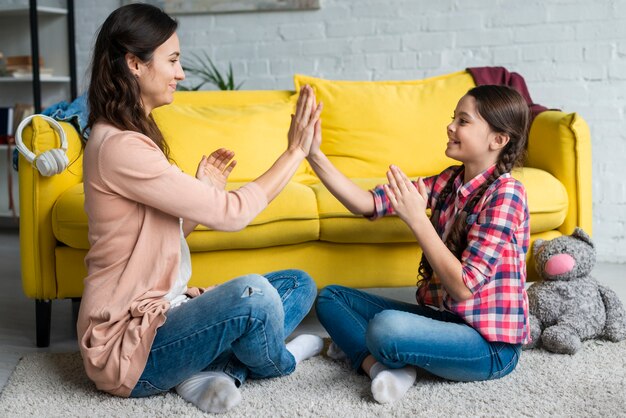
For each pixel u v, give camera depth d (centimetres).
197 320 166
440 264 175
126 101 165
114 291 166
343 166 282
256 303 166
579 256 221
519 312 181
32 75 408
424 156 281
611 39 339
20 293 298
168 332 167
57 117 243
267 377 189
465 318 180
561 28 345
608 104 343
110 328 167
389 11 367
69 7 414
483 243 176
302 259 229
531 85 352
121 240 167
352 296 198
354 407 171
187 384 175
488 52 356
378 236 225
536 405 171
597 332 219
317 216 224
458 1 357
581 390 180
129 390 171
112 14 165
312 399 175
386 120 284
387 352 172
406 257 232
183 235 190
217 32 391
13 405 174
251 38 387
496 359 182
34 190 217
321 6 375
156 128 175
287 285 196
